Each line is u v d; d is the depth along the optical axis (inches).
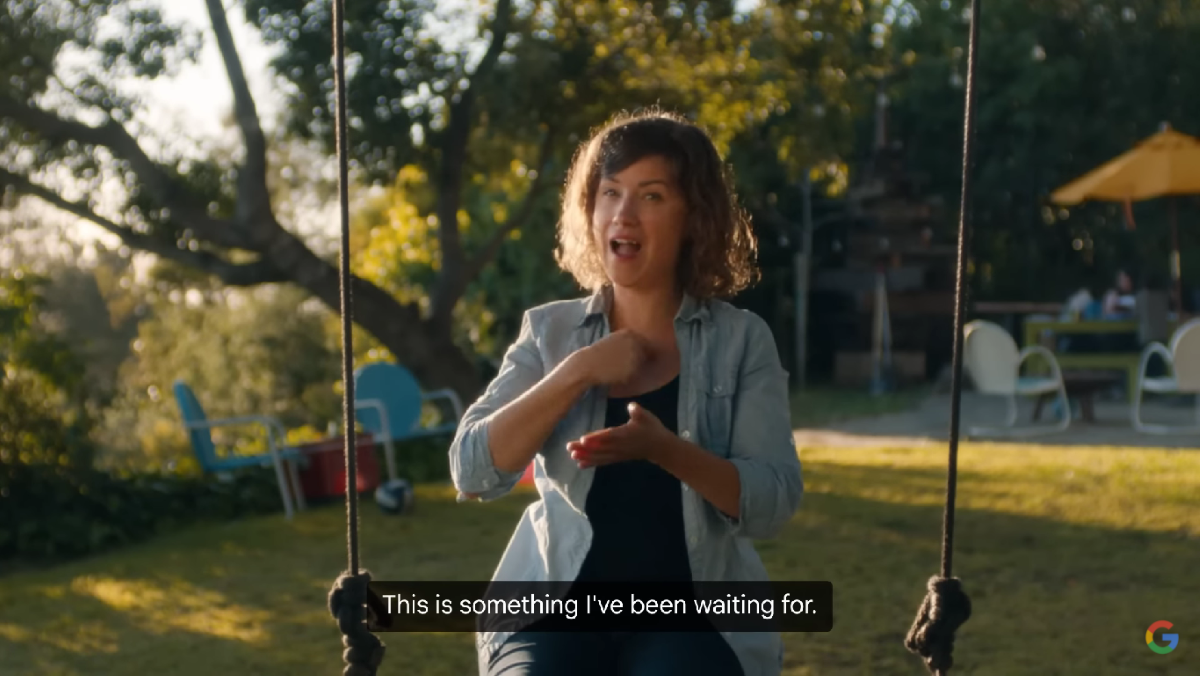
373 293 455.8
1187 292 870.4
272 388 1075.9
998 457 366.3
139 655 189.6
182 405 321.4
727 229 89.8
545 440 85.4
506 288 713.0
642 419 79.3
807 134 512.7
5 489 299.3
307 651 187.9
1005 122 879.7
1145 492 290.2
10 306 309.4
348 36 414.9
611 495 87.0
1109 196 503.8
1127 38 860.0
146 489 322.7
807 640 181.0
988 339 459.2
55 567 274.5
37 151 421.7
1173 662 168.1
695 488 82.5
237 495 335.0
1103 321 518.6
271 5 409.7
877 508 280.7
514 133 473.4
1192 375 424.2
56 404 315.6
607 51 485.7
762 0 482.3
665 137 88.8
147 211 434.6
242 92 410.3
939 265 765.3
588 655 86.0
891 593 205.3
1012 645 177.0
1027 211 895.7
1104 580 211.5
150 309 1585.9
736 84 496.7
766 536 85.6
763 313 816.9
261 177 416.5
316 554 260.8
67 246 440.8
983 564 224.5
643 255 88.3
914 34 884.6
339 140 97.0
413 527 287.0
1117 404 552.1
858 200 767.1
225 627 204.4
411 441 415.2
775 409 88.4
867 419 551.8
